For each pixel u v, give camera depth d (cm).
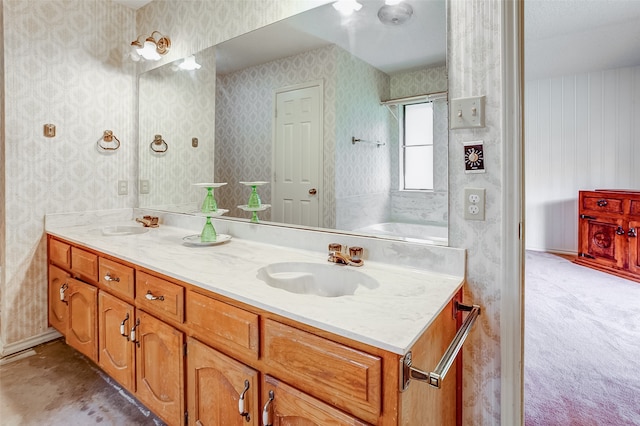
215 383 117
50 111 225
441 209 129
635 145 438
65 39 229
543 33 331
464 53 120
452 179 124
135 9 262
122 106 259
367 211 148
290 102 175
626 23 312
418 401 89
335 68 158
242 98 195
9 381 194
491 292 119
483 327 121
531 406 172
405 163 137
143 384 150
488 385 120
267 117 185
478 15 117
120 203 260
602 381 192
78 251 192
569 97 475
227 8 199
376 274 128
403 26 137
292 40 172
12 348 220
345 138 156
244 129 195
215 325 116
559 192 490
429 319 89
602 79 453
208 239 179
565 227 489
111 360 169
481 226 120
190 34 221
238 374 108
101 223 250
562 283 358
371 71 146
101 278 175
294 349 94
